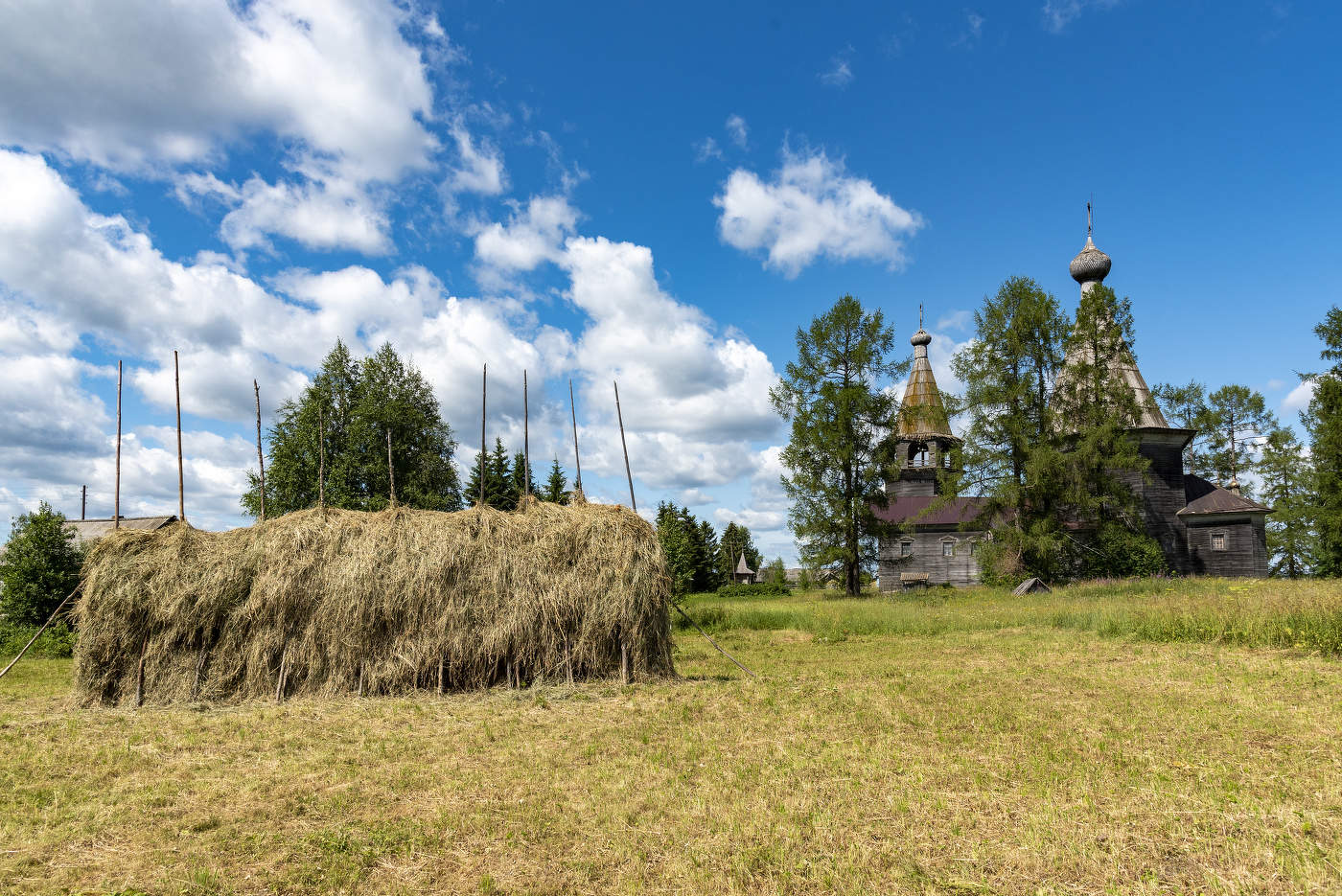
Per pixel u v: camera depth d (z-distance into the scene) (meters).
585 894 4.44
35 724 9.94
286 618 11.83
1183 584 31.05
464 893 4.50
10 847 5.37
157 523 34.34
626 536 12.86
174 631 11.72
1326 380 36.47
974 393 37.84
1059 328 37.25
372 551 12.12
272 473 38.34
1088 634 18.02
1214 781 6.28
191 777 7.23
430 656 11.76
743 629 24.19
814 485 40.12
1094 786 6.19
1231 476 52.22
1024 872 4.61
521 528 12.88
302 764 7.55
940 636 19.52
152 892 4.57
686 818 5.64
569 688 11.61
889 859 4.83
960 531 43.38
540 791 6.45
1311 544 41.94
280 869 4.86
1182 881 4.46
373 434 39.97
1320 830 5.12
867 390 41.25
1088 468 35.81
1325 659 12.66
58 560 23.58
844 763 7.08
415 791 6.58
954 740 7.93
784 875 4.60
